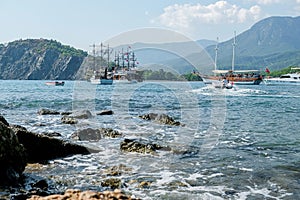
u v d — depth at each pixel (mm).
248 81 79688
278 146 13148
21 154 8742
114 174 9094
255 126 18812
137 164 10094
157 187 8148
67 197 5711
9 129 8742
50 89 64000
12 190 7551
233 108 30391
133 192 7793
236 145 13164
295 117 23578
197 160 10695
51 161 10297
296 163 10539
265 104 35344
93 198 5660
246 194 7852
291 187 8359
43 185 8055
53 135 14273
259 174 9336
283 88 78562
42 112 22703
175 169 9680
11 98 38594
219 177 9031
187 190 8000
